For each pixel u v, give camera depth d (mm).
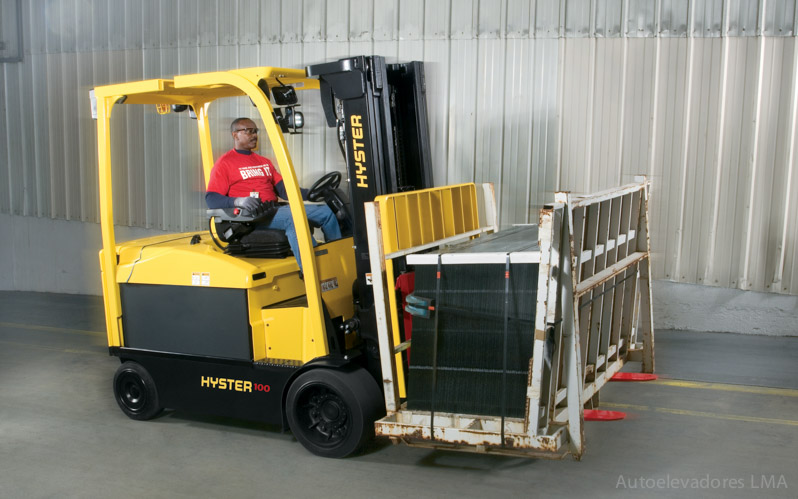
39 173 9883
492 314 3818
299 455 4418
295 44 8164
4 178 10117
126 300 4902
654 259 6988
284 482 4043
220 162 4957
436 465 4203
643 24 6750
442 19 7457
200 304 4602
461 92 7465
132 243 5074
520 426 3736
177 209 9023
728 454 4234
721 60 6535
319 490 3928
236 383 4566
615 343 5113
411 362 4035
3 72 9883
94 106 4746
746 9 6414
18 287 10250
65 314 8609
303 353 4406
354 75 4074
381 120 4199
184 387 4777
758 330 6742
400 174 4703
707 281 6832
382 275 3971
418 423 4016
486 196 5234
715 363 5945
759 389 5324
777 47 6348
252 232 4723
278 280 4648
